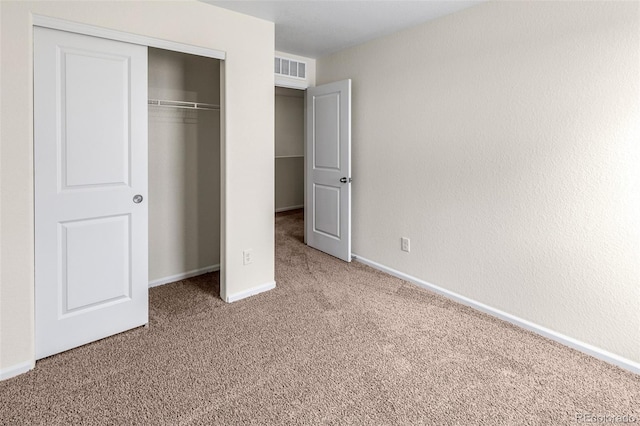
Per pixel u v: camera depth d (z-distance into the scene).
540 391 1.80
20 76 1.82
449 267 2.94
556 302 2.28
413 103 3.10
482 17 2.54
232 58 2.66
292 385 1.84
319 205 4.23
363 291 3.08
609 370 1.98
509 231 2.50
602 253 2.07
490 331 2.41
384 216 3.51
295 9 2.64
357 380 1.88
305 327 2.45
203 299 2.90
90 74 2.08
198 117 3.31
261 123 2.89
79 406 1.67
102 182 2.18
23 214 1.87
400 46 3.17
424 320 2.56
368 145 3.61
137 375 1.91
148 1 2.24
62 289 2.09
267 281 3.08
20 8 1.80
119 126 2.22
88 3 2.01
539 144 2.29
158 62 2.99
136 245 2.36
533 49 2.28
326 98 3.91
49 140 1.97
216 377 1.90
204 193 3.44
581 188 2.13
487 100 2.55
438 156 2.94
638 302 1.95
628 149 1.93
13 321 1.88
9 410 1.64
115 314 2.31
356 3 2.56
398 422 1.59
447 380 1.89
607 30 1.96
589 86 2.05
